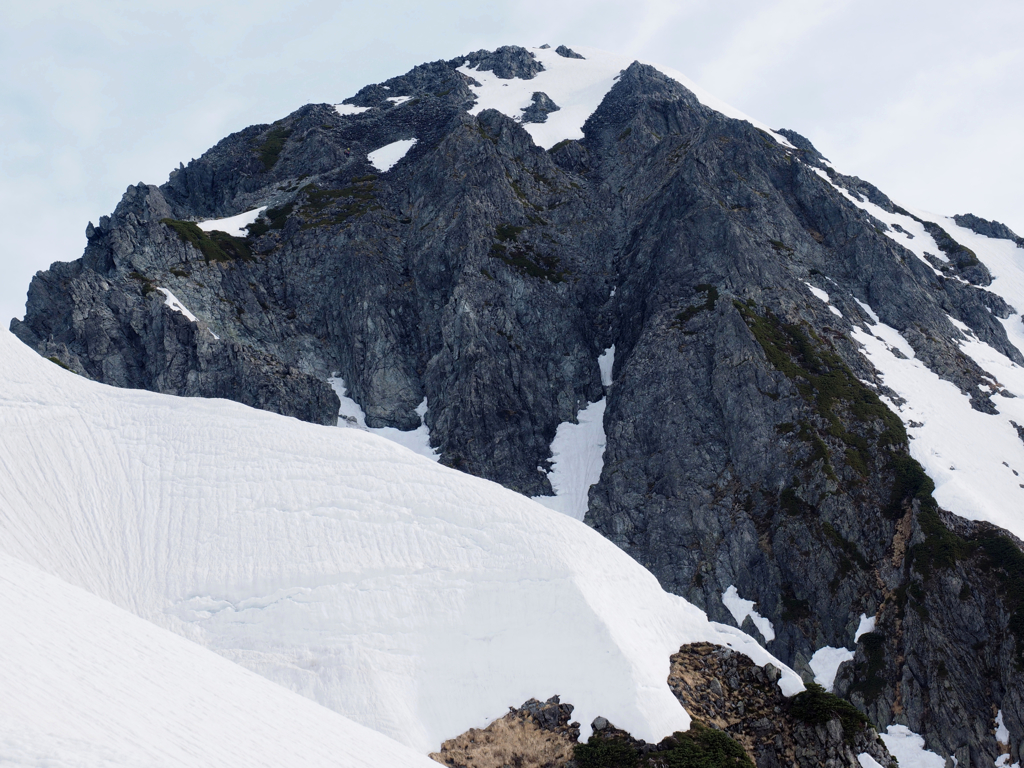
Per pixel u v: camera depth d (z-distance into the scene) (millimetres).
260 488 49531
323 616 42250
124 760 20766
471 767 36500
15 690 22453
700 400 84188
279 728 28891
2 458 48438
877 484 73250
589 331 101250
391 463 51031
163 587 44531
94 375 86188
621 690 38719
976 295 107500
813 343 87500
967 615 62281
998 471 74938
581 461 88125
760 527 73250
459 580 44062
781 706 41875
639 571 48750
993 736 57156
